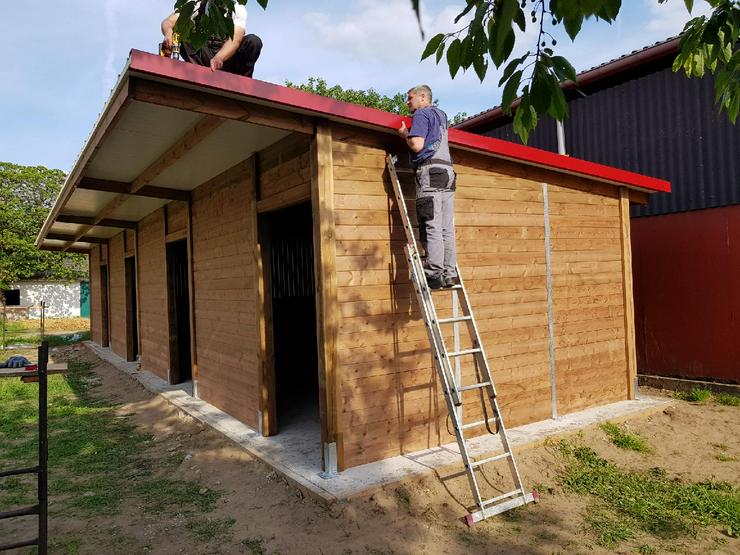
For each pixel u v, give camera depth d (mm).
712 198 7809
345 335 4598
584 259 6527
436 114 4617
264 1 2229
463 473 4648
